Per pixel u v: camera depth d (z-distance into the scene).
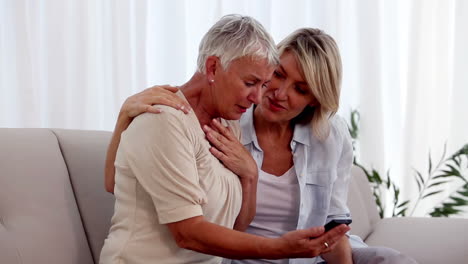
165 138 1.33
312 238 1.34
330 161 1.91
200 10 3.09
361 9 3.32
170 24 3.02
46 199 1.57
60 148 1.74
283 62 1.75
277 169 1.89
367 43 3.31
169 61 3.03
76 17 2.85
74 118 2.87
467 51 3.37
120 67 2.89
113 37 2.88
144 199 1.38
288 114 1.78
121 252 1.38
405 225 2.61
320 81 1.73
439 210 3.31
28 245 1.46
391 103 3.44
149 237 1.38
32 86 2.75
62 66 2.83
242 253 1.33
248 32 1.38
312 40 1.75
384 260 1.80
